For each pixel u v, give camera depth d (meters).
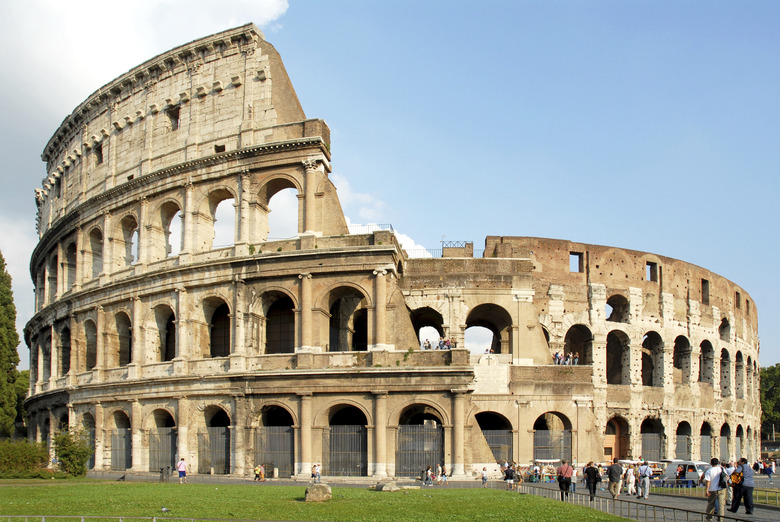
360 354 68.06
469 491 54.00
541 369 77.38
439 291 78.19
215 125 77.81
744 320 113.00
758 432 118.31
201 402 72.12
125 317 83.25
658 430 90.69
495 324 87.62
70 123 96.19
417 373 66.38
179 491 51.75
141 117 84.12
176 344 74.31
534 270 86.19
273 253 70.12
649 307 92.12
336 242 70.25
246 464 68.69
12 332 110.25
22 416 128.00
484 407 76.38
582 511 40.03
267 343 75.19
